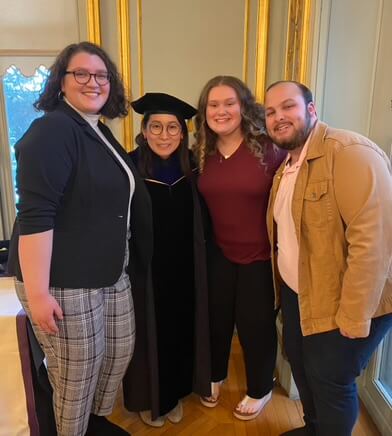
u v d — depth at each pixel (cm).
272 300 168
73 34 210
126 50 214
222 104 152
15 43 212
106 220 122
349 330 114
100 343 130
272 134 130
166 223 162
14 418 139
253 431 173
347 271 113
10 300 147
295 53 201
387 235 109
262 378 178
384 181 109
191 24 215
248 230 160
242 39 217
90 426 153
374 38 153
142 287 160
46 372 145
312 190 119
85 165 115
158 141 157
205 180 161
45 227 108
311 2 187
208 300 177
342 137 117
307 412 155
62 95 123
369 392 176
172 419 178
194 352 182
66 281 118
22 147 107
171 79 221
